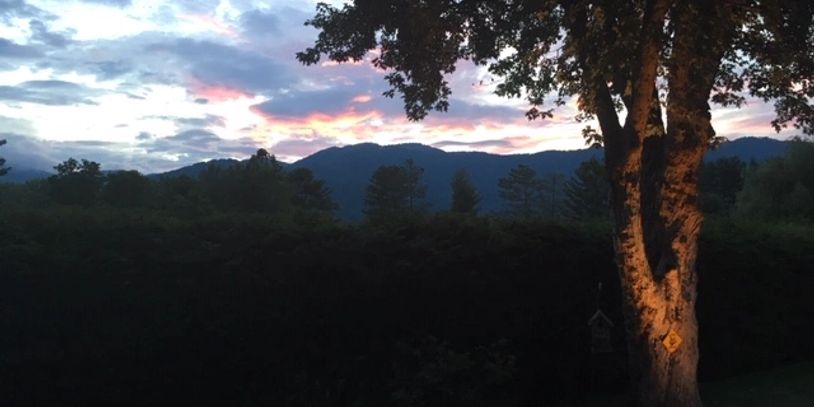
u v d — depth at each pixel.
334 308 8.07
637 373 7.75
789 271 11.35
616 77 7.38
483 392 8.40
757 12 7.57
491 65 10.33
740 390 9.61
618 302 9.61
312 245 8.12
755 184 41.66
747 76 9.24
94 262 7.27
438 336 8.50
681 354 7.61
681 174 7.74
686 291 7.69
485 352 8.53
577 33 7.73
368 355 8.16
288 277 7.91
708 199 49.16
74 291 7.20
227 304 7.65
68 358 7.15
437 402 8.05
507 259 8.94
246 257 7.80
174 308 7.45
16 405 6.98
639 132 7.38
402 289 8.37
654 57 7.23
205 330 7.53
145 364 7.37
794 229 12.47
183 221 8.14
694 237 7.79
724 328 10.62
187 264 7.57
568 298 9.34
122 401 7.30
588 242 9.62
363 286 8.15
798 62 8.31
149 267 7.45
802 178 39.00
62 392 7.12
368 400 8.06
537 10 7.97
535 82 10.04
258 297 7.77
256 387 7.75
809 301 11.48
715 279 10.57
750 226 12.01
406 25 9.43
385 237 8.53
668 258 7.68
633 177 7.46
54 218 7.58
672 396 7.54
